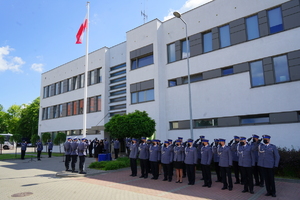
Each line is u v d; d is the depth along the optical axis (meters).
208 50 17.36
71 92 29.75
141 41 21.09
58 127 30.88
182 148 10.46
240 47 15.52
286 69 13.63
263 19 14.71
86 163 17.58
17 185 9.97
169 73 19.23
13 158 22.05
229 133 15.30
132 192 8.57
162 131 18.58
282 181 9.82
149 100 19.81
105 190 8.94
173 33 19.42
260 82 14.54
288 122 13.05
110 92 25.39
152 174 11.97
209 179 9.38
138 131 15.37
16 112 62.72
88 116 26.72
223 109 15.80
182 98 18.16
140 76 20.75
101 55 26.50
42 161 20.08
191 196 7.94
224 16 16.53
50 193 8.45
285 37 13.73
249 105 14.67
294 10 13.55
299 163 9.82
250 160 8.48
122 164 14.73
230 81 15.71
